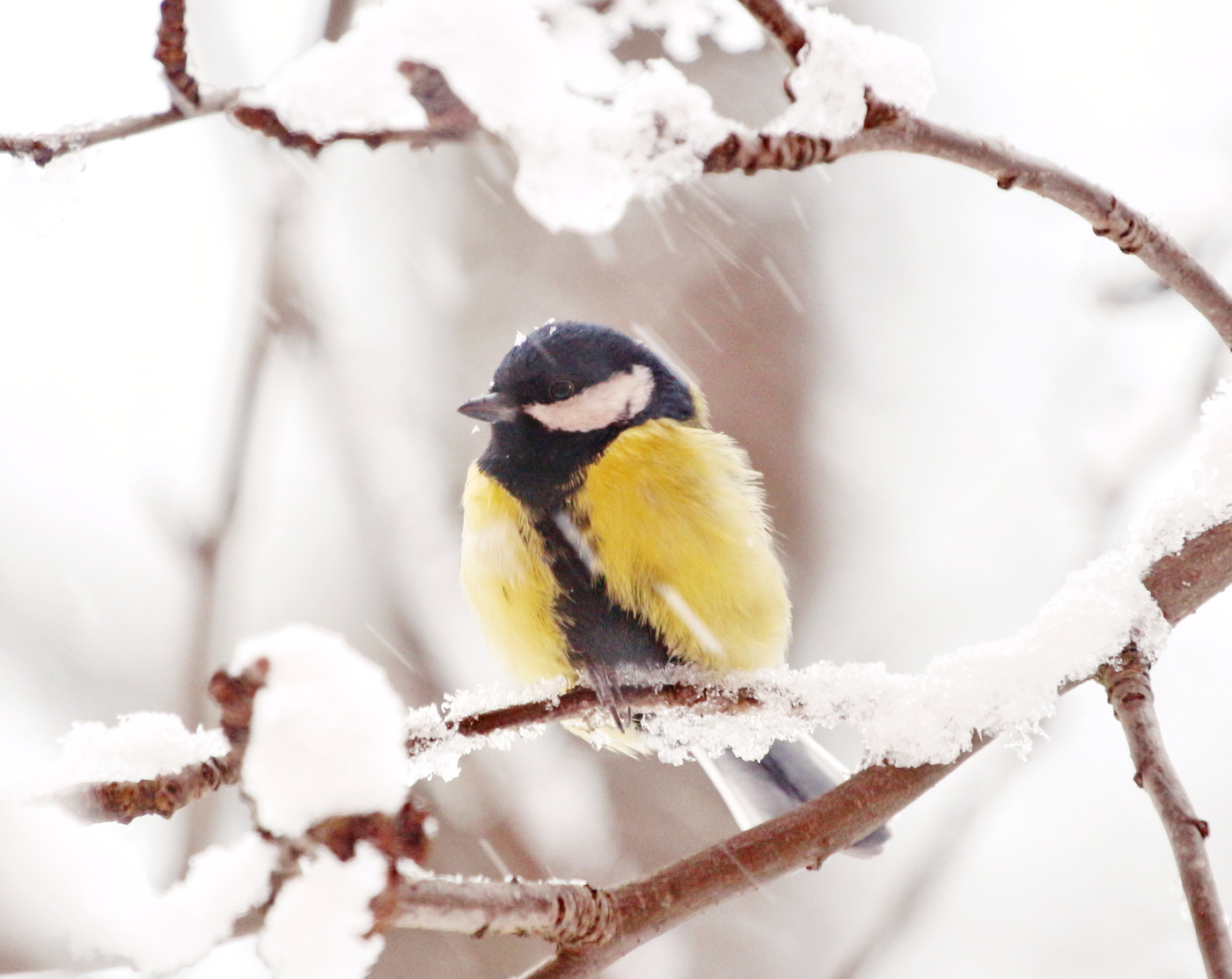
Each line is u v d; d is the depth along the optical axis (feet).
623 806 34.35
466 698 18.92
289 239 26.27
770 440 42.06
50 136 13.48
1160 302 32.42
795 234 44.19
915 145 14.53
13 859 10.09
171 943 10.14
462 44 12.99
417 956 31.83
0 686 35.63
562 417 24.59
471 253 42.91
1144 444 31.17
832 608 41.52
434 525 36.22
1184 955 33.42
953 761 16.14
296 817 9.93
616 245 43.04
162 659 36.01
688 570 23.75
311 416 39.96
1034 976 33.09
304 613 36.60
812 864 15.55
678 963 34.65
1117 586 16.19
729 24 15.76
